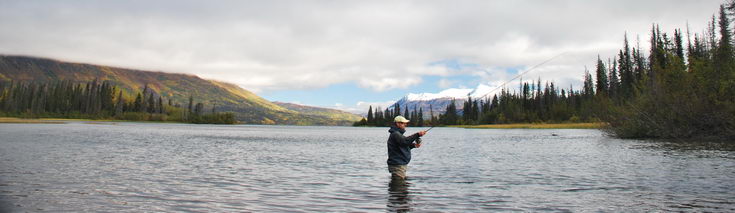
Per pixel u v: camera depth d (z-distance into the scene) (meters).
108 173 13.11
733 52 34.41
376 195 9.50
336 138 50.47
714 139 31.88
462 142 35.78
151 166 15.34
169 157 19.36
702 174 12.65
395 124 11.90
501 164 16.44
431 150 24.95
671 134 34.72
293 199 9.00
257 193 9.72
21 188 10.03
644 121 36.72
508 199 9.02
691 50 79.25
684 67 37.16
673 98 35.47
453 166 15.66
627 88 86.50
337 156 21.00
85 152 21.22
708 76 34.31
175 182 11.36
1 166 14.47
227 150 24.97
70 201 8.55
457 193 9.74
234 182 11.46
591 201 8.74
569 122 113.12
